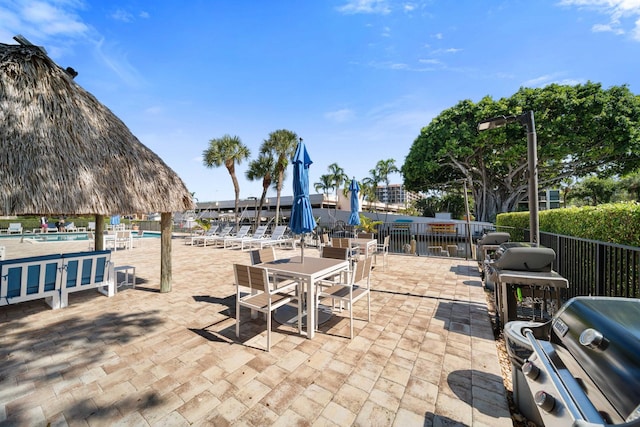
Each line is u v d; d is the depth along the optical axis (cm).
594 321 134
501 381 253
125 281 614
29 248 1297
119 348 318
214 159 2152
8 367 278
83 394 236
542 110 2064
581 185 3578
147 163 528
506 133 2072
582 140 1939
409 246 1216
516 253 333
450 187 2995
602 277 337
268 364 284
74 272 472
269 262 447
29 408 219
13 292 410
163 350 313
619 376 104
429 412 213
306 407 220
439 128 2411
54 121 430
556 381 132
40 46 466
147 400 229
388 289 565
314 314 371
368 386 247
